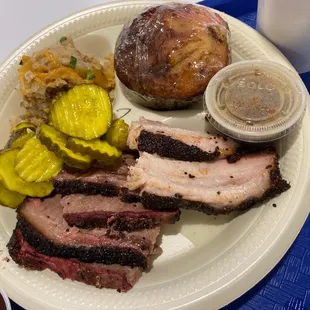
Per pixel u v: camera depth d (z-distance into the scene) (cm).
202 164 27
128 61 29
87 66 31
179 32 28
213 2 34
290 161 26
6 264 26
